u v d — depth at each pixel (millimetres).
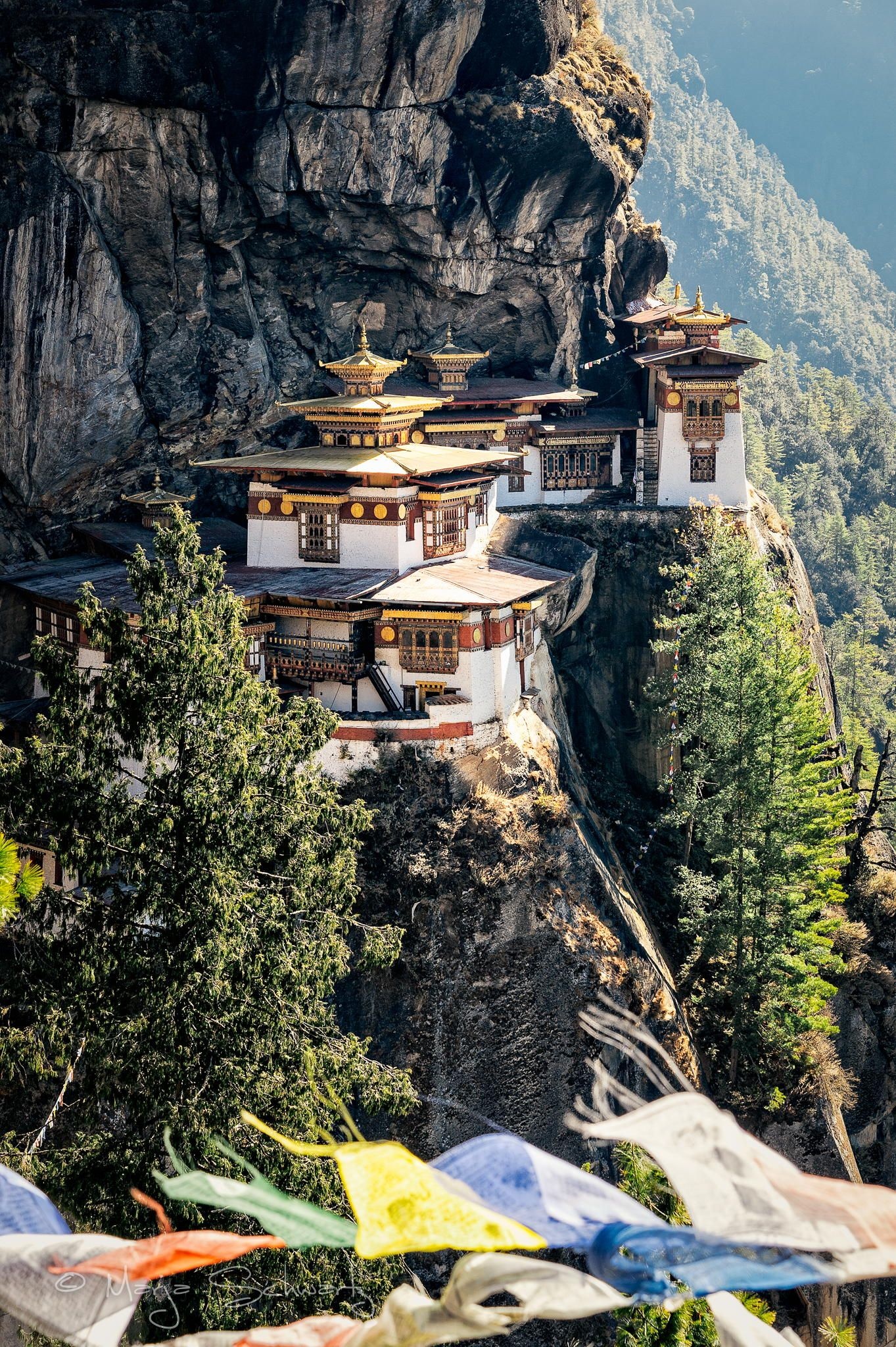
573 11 93438
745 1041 68625
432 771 61188
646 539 81500
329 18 71375
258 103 71750
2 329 67500
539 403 87375
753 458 189500
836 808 71188
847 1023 76812
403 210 80250
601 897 62875
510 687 65938
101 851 33781
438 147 80625
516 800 62625
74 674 35656
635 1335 33406
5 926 34656
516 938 59875
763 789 69625
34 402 69062
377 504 66812
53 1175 31516
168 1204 30594
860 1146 76562
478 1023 58906
